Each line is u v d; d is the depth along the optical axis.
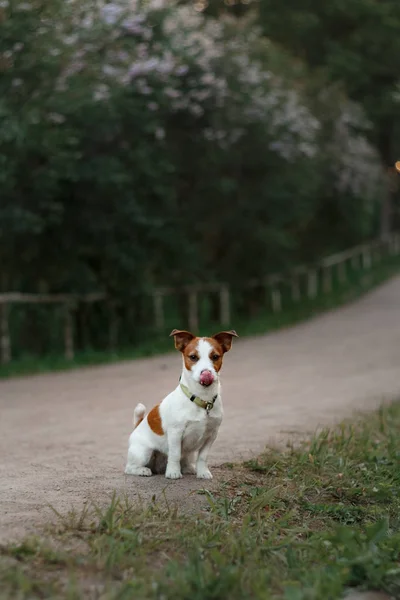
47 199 17.42
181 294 24.08
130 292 20.12
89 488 6.81
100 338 20.52
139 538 5.43
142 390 14.03
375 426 10.30
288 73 27.56
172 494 6.64
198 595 4.60
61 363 17.88
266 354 19.25
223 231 24.16
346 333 23.36
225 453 8.52
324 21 37.50
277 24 36.31
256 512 6.35
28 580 4.62
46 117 16.08
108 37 17.53
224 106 21.17
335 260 34.88
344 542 5.42
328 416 11.18
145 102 18.33
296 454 8.34
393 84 39.38
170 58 18.52
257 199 23.72
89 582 4.76
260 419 10.88
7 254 18.66
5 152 16.11
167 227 19.70
